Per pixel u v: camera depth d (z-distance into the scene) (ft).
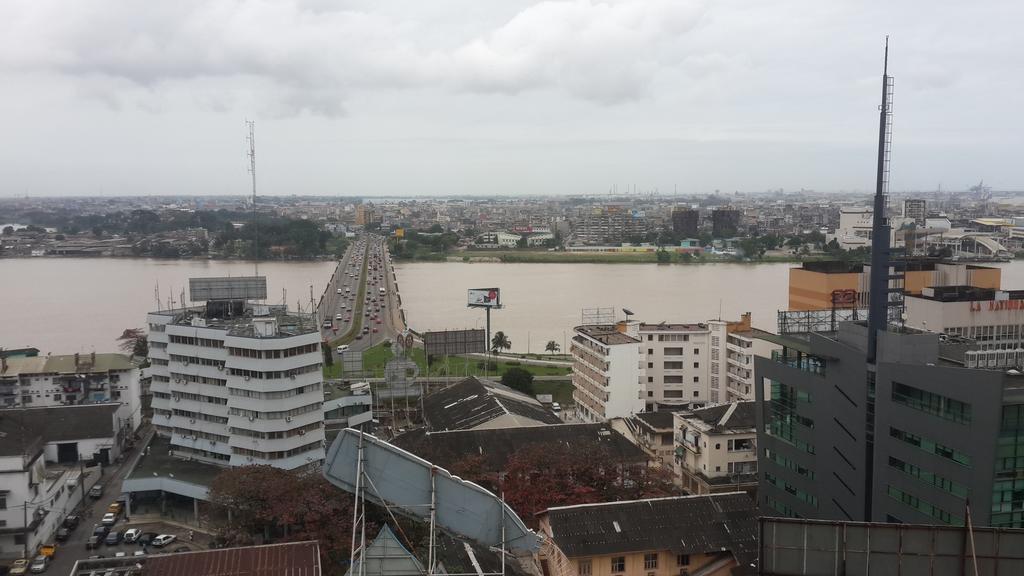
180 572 210.18
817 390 272.51
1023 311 471.21
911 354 237.66
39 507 316.19
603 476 305.94
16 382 473.26
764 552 144.25
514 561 173.99
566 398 565.12
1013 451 204.13
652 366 510.58
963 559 139.54
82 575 218.38
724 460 341.41
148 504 364.17
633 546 232.73
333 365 624.18
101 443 417.69
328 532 263.70
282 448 362.53
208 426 382.42
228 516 308.60
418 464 138.82
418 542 196.13
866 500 250.57
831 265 633.61
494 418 406.41
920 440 226.38
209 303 429.38
